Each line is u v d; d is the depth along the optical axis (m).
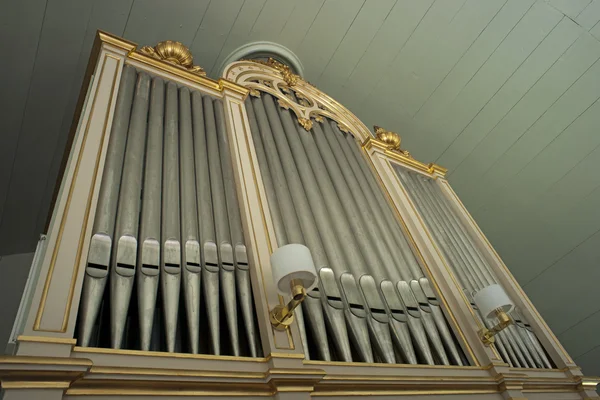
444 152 4.68
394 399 1.67
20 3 2.83
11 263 3.78
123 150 2.00
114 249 1.55
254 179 2.25
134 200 1.78
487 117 4.39
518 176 4.54
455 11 3.90
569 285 4.64
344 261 2.16
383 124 4.59
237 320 1.65
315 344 1.75
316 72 4.20
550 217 4.55
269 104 3.26
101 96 2.15
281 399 1.38
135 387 1.22
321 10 3.80
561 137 4.29
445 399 1.82
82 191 1.64
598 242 4.42
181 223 1.84
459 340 2.26
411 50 4.12
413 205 3.09
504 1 3.82
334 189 2.78
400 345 1.93
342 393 1.58
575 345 4.75
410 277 2.41
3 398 1.04
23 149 3.41
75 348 1.21
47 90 3.22
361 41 4.04
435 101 4.40
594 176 4.30
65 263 1.38
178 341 1.53
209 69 3.87
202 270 1.69
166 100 2.56
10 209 3.65
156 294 1.50
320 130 3.40
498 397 2.00
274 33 3.85
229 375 1.34
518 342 2.61
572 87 4.11
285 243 2.01
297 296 1.48
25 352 1.12
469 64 4.17
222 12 3.54
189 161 2.20
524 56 4.06
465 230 3.51
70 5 2.99
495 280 3.06
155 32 3.44
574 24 3.86
